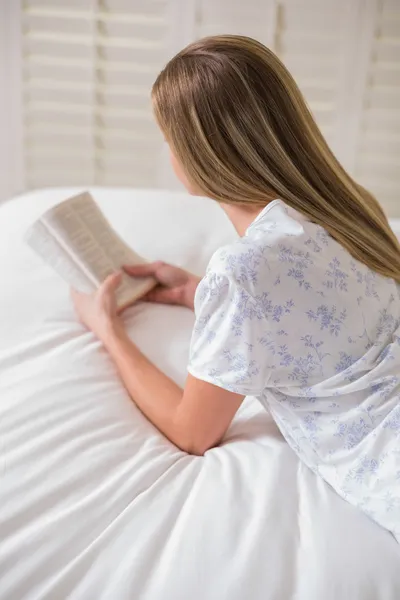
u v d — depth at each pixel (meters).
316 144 0.86
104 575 0.70
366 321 0.84
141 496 0.78
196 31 1.85
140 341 1.08
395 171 1.99
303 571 0.71
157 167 1.99
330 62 1.87
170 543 0.73
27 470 0.80
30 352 1.02
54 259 1.10
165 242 1.29
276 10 1.81
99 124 1.94
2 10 1.81
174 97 0.85
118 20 1.83
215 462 0.85
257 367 0.80
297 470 0.84
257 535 0.73
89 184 2.01
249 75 0.83
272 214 0.84
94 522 0.75
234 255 0.79
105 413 0.92
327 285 0.82
